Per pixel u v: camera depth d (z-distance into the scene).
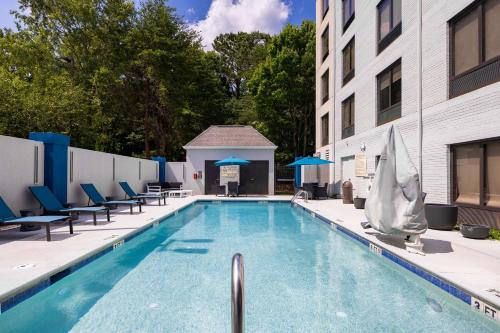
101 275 5.45
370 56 14.26
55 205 8.80
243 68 46.09
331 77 19.77
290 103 32.41
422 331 3.54
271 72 31.30
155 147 36.69
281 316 3.94
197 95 35.69
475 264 4.96
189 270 5.73
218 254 6.86
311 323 3.75
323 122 22.67
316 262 6.23
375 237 7.06
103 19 27.69
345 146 17.53
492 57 7.50
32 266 4.73
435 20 9.45
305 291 4.74
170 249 7.30
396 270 5.65
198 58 34.72
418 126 10.20
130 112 31.86
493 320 3.55
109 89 28.16
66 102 20.00
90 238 6.79
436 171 9.38
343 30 18.17
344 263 6.17
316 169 23.30
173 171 21.66
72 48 27.27
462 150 8.55
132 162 17.02
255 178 21.31
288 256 6.69
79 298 4.47
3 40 23.20
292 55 29.78
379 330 3.57
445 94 8.98
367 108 14.59
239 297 2.06
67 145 10.23
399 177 6.02
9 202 8.09
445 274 4.48
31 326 3.68
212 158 21.47
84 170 11.82
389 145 6.29
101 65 27.75
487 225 7.60
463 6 8.25
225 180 20.91
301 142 34.94
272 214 13.45
